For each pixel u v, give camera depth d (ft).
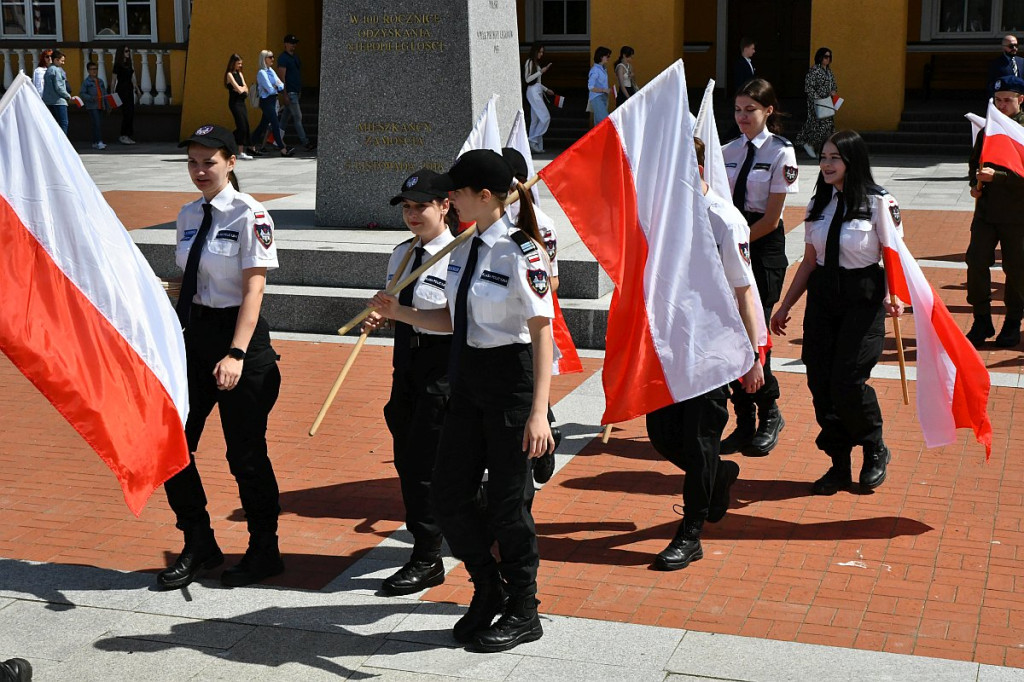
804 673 13.91
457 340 14.19
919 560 17.24
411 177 16.01
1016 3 79.36
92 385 14.65
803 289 20.22
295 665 14.39
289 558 17.66
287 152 73.05
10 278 14.42
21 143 14.71
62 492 20.66
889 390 25.99
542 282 13.80
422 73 35.06
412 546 18.16
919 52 81.46
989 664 14.07
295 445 23.04
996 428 23.31
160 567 17.40
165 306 15.74
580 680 13.84
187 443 16.49
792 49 85.20
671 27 73.97
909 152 68.90
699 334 16.83
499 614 15.28
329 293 32.07
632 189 16.78
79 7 83.20
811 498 19.89
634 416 17.02
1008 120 27.76
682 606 15.85
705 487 17.08
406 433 16.76
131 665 14.44
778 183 21.49
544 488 20.53
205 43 79.10
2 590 16.60
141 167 66.90
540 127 72.38
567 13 87.51
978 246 29.17
